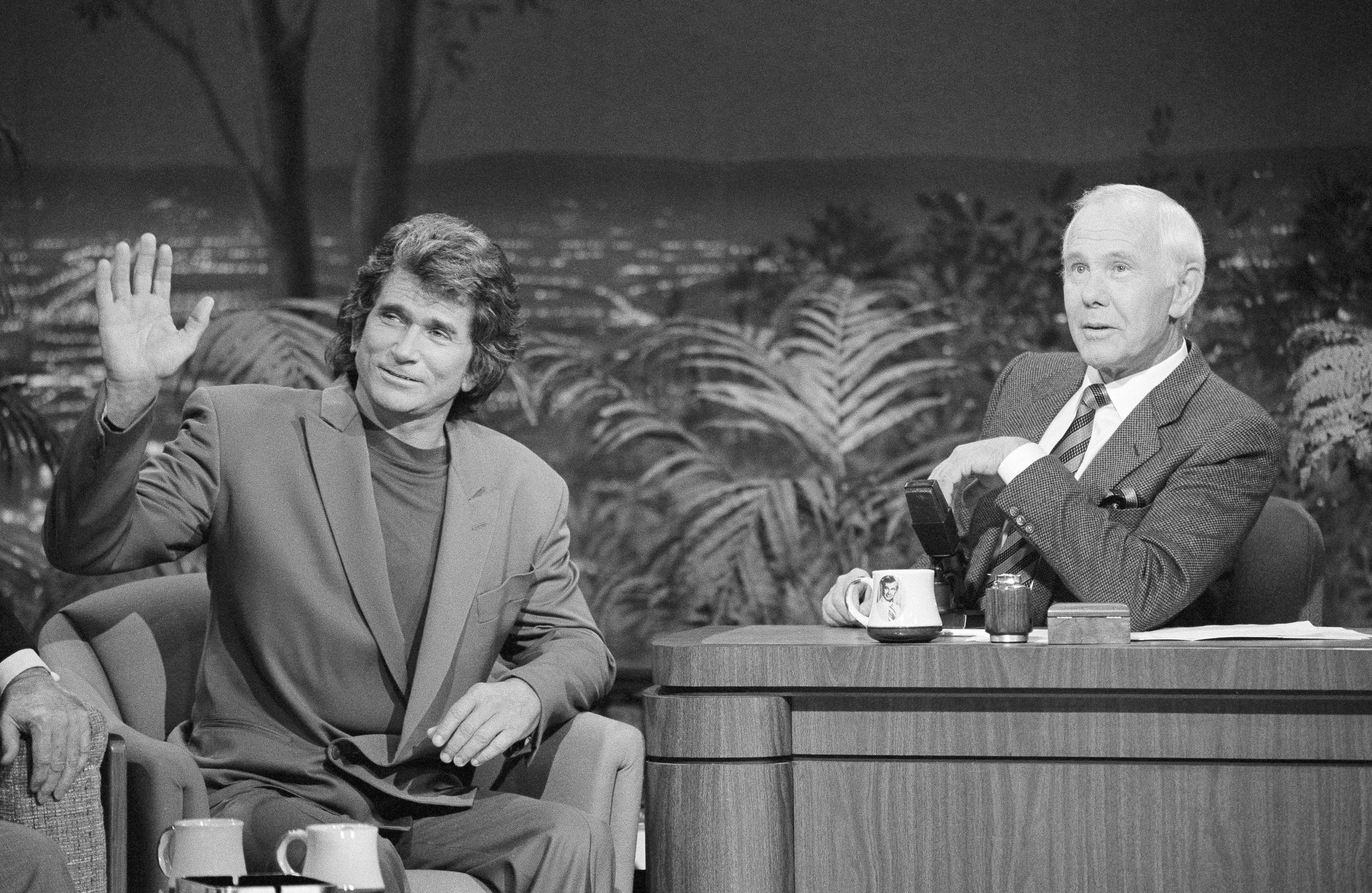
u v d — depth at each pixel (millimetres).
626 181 15617
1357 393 14195
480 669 7055
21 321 15680
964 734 5715
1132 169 15336
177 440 7078
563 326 15523
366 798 6734
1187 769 5547
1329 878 5457
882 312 14977
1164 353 7543
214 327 14352
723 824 5723
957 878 5684
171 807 6156
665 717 5844
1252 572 7754
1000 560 7441
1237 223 15227
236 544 6859
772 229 15547
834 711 5805
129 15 15773
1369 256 14977
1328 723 5492
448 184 15727
